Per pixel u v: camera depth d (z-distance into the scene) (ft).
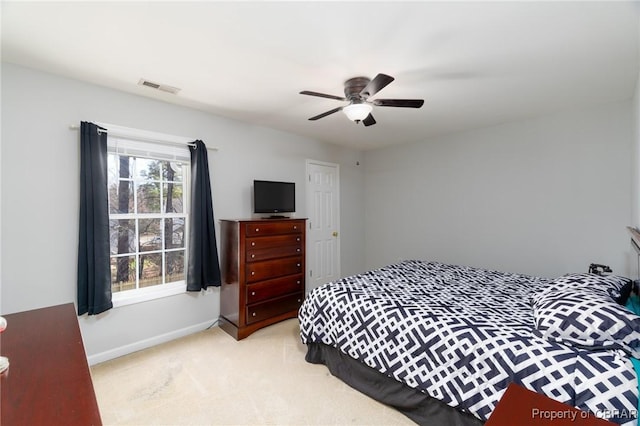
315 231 14.75
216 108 10.19
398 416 6.13
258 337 9.89
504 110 10.37
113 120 8.53
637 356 4.22
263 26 5.58
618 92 8.80
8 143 7.04
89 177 7.91
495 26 5.56
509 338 5.05
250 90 8.64
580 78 7.84
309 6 5.01
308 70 7.36
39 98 7.41
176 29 5.67
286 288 11.19
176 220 10.21
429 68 7.23
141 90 8.62
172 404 6.46
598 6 5.00
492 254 12.44
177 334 9.87
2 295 7.01
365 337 6.77
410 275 9.75
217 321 10.91
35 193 7.39
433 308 6.47
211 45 6.24
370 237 17.28
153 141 9.35
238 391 6.91
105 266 8.18
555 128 10.75
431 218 14.46
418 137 14.29
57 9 5.06
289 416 6.10
